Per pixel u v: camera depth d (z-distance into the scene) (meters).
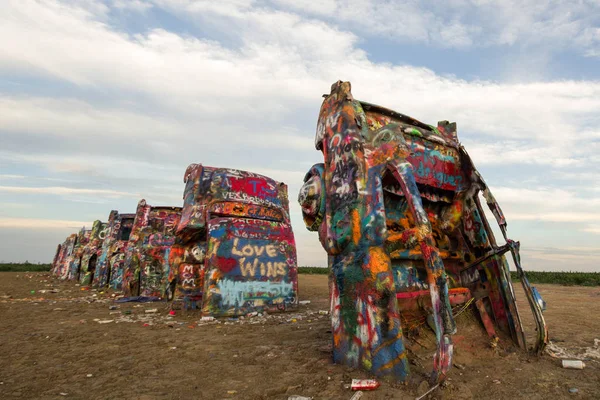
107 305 10.23
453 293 4.42
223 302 7.80
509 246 4.41
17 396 3.24
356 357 3.69
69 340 5.59
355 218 3.90
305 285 15.88
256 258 8.44
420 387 2.97
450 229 5.17
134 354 4.72
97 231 18.12
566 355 4.28
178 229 8.91
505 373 3.59
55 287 16.17
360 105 4.42
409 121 5.08
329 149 4.43
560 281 15.75
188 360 4.41
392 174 3.96
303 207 4.71
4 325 6.96
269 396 3.15
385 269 3.56
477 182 4.91
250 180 9.29
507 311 4.52
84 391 3.36
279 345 5.03
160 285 12.05
